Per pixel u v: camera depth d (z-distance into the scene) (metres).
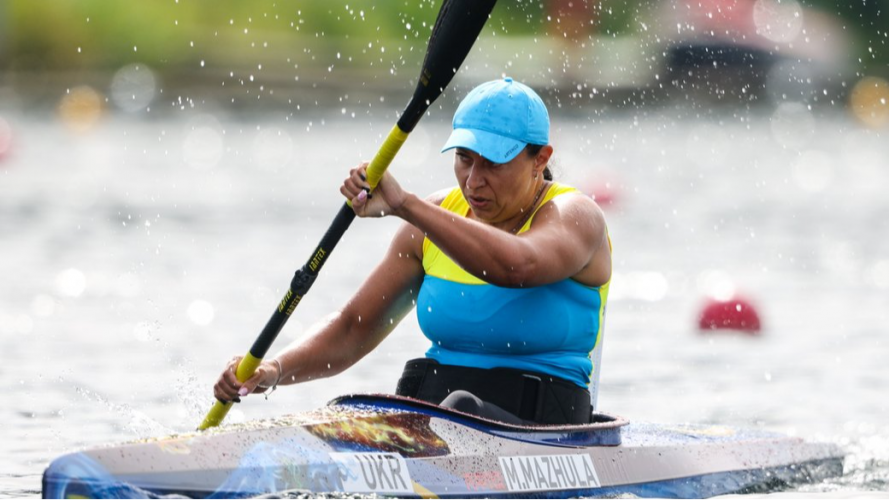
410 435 15.53
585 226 16.56
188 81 120.75
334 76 121.31
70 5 123.25
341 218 15.89
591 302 17.23
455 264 17.14
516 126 16.33
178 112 115.94
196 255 46.66
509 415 16.64
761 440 20.45
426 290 17.41
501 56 125.44
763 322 36.97
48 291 39.00
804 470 20.20
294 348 17.55
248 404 25.06
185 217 57.91
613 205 67.69
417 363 17.53
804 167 90.69
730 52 124.62
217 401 17.03
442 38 15.55
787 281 44.38
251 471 14.01
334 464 14.59
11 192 66.00
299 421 15.17
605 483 17.11
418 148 94.56
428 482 15.05
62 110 110.88
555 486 16.31
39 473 19.20
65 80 119.81
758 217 63.06
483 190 16.55
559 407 17.00
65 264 44.19
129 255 46.44
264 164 83.88
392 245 18.23
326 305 36.72
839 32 132.88
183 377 27.38
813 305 39.84
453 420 15.98
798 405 26.41
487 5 15.64
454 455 15.55
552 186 17.14
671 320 37.72
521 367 16.91
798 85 127.75
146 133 100.94
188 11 128.25
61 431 22.31
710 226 59.25
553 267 16.03
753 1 126.88
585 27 127.81
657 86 124.88
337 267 43.97
